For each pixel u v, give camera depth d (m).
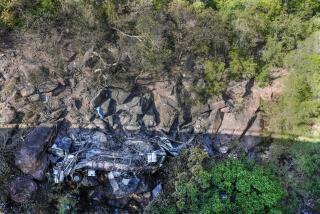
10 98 11.58
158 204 10.91
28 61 11.79
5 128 11.36
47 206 11.26
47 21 11.66
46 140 11.25
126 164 11.37
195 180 10.74
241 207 10.55
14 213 11.08
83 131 11.74
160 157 11.64
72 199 11.21
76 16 11.75
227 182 10.73
